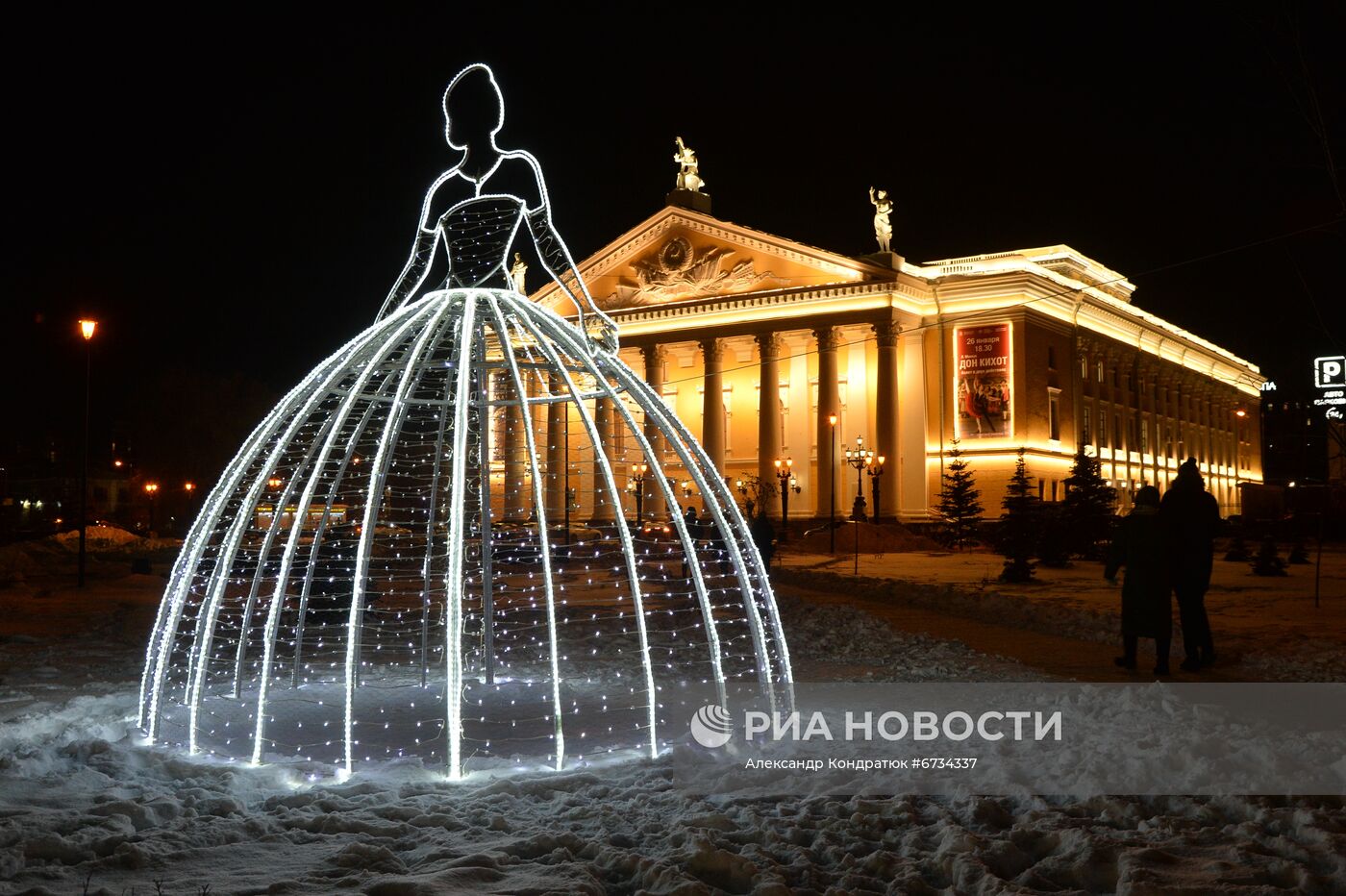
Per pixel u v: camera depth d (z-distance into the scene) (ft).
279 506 37.76
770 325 220.84
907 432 218.38
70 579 107.45
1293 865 18.12
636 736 31.37
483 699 38.34
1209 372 333.21
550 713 35.40
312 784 25.68
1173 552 43.73
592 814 22.33
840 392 228.02
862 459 196.44
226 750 29.99
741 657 48.96
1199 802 22.99
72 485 267.80
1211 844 20.15
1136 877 17.84
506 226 32.81
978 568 131.64
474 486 47.47
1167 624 42.91
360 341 31.24
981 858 19.19
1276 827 20.89
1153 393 289.33
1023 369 214.07
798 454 228.63
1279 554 156.15
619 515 29.30
